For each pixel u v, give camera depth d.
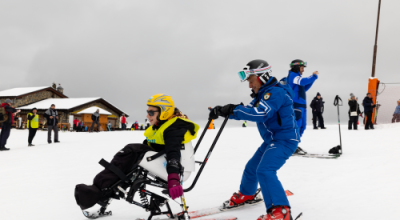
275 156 2.48
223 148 8.34
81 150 9.57
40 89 38.31
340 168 4.95
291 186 3.94
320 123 13.57
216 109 2.54
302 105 5.98
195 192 3.87
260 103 2.45
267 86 2.58
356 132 10.88
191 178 4.80
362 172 4.55
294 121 2.61
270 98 2.44
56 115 12.97
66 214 3.09
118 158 2.40
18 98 35.97
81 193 2.24
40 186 4.61
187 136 2.43
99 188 2.31
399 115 15.12
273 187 2.37
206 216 2.83
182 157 2.42
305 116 6.05
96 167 6.31
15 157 8.42
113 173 2.35
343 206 2.97
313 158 6.11
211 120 2.59
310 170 4.92
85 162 7.08
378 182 3.87
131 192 2.34
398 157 5.63
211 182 4.45
